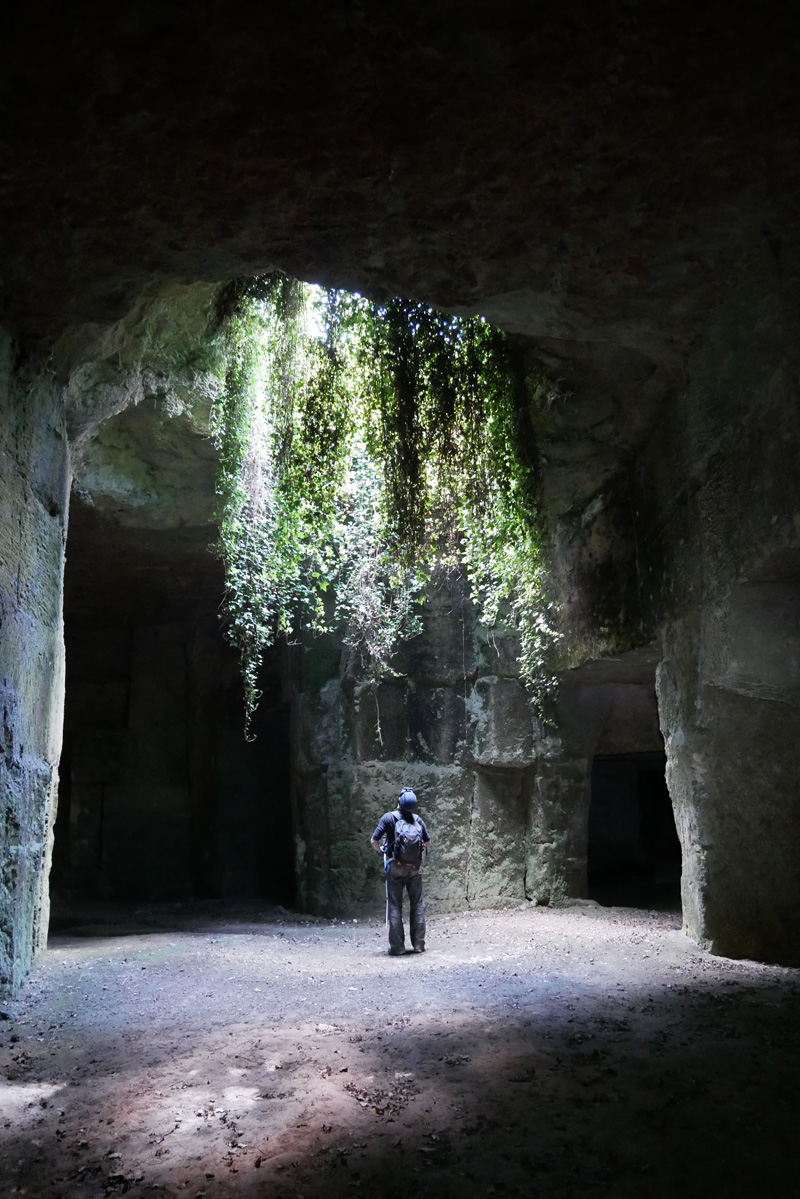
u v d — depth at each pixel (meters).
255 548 10.17
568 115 4.93
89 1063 4.98
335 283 6.58
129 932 11.34
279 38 4.38
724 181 5.46
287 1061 4.84
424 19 4.32
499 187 5.49
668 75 4.67
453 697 12.28
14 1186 3.53
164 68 4.53
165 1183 3.48
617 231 5.94
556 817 11.94
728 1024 5.40
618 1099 4.19
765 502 6.66
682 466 8.27
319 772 12.24
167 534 12.66
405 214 5.74
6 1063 5.02
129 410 10.59
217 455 11.23
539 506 9.48
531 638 11.07
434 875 11.78
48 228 5.73
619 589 9.82
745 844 7.73
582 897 11.88
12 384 6.79
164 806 16.44
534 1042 5.10
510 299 6.84
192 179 5.33
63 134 4.91
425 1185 3.41
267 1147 3.74
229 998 6.57
